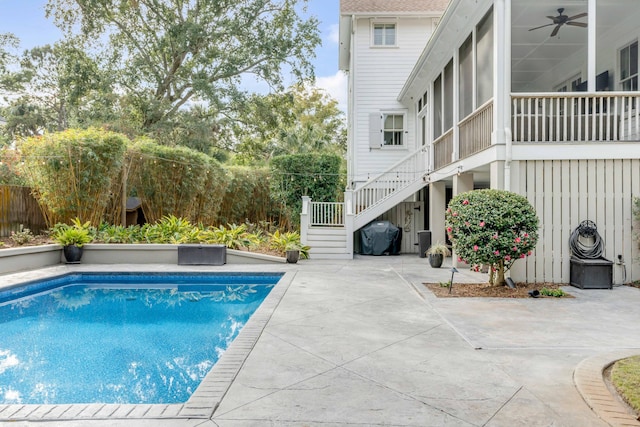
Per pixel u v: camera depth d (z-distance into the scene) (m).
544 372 3.21
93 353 4.32
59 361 4.08
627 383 2.87
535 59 10.79
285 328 4.46
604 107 9.11
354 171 14.88
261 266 9.52
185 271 8.77
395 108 14.95
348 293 6.42
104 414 2.53
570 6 7.99
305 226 11.45
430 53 10.63
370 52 15.08
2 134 22.31
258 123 21.09
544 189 7.16
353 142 14.95
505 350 3.74
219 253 9.62
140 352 4.36
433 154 11.84
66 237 9.48
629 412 2.51
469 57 8.99
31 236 9.86
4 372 3.78
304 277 7.97
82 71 18.92
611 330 4.40
